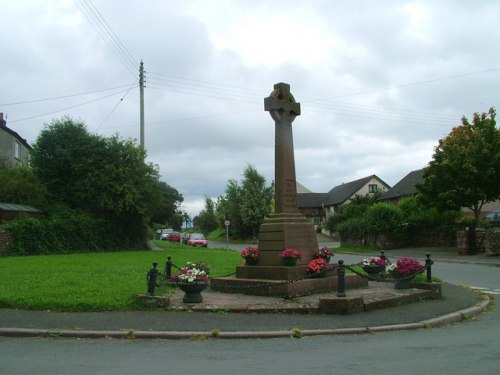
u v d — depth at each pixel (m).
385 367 6.53
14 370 6.38
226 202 76.38
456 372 6.25
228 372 6.31
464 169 30.64
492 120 31.78
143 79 35.97
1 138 42.75
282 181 14.09
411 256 32.88
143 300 10.90
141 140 36.50
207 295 12.62
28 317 9.73
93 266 19.05
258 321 9.67
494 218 37.69
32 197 34.09
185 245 48.34
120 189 34.19
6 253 27.98
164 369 6.47
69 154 35.62
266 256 13.63
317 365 6.66
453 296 13.79
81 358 7.09
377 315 10.51
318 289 12.84
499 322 10.54
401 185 70.81
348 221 47.62
